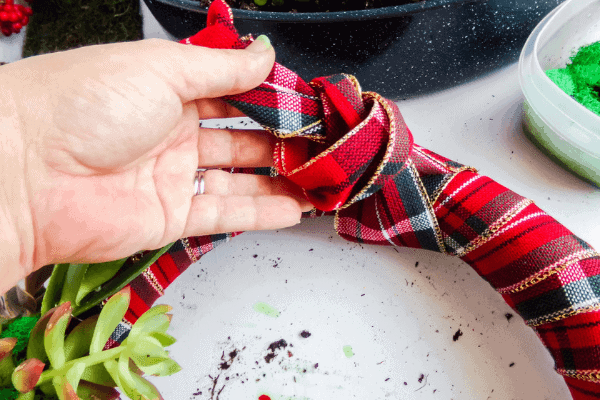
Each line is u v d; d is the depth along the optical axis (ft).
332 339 1.09
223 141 1.04
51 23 1.37
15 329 0.84
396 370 1.06
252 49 0.89
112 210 0.93
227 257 1.16
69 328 0.90
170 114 0.92
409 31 1.09
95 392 0.81
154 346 0.78
